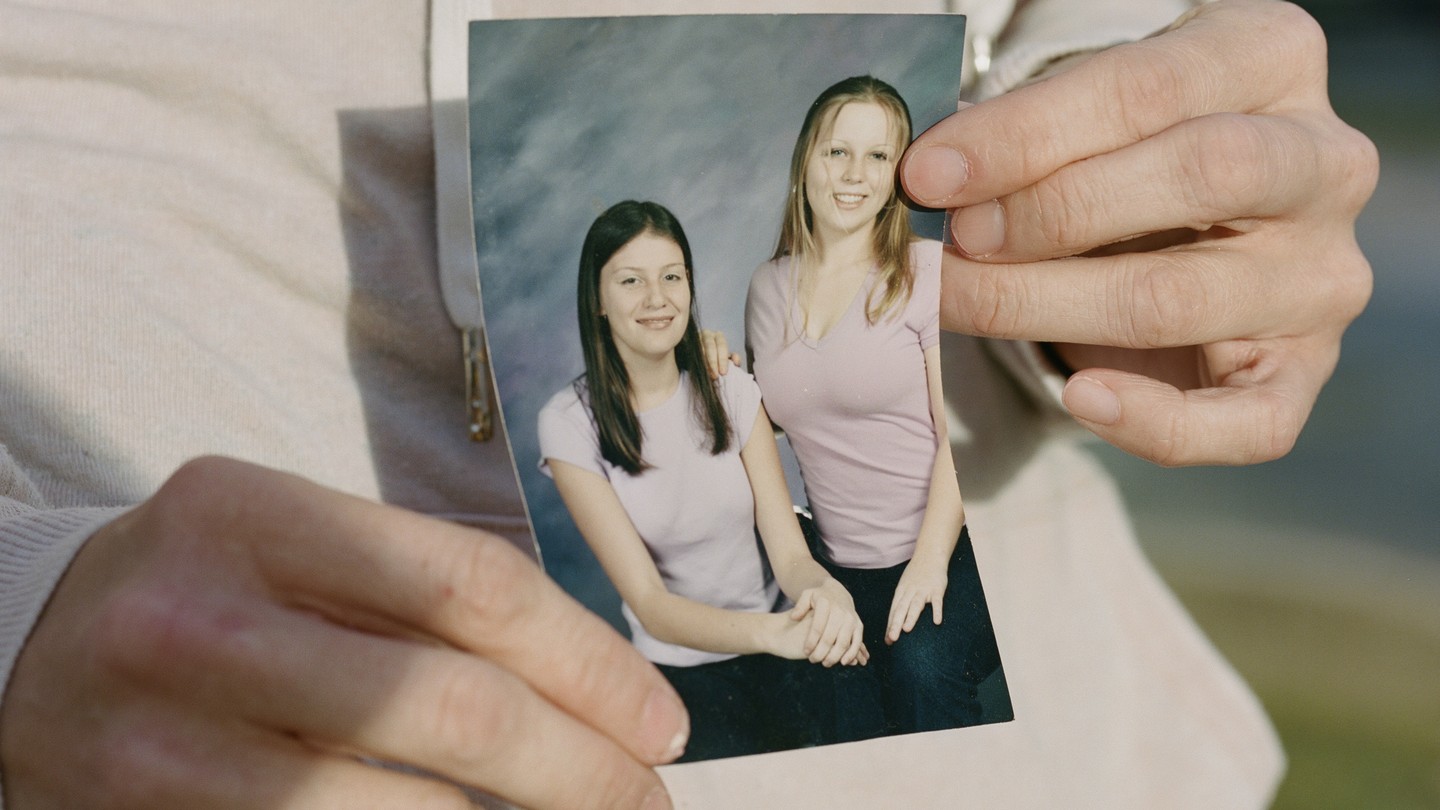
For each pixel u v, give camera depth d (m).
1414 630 2.80
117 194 0.89
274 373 0.92
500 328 0.65
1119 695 1.16
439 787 0.50
